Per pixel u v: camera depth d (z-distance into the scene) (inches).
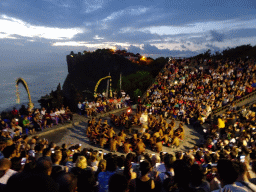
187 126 719.7
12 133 467.5
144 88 1748.3
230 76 972.6
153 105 842.2
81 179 126.0
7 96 6663.4
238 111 710.5
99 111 830.5
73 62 4333.2
